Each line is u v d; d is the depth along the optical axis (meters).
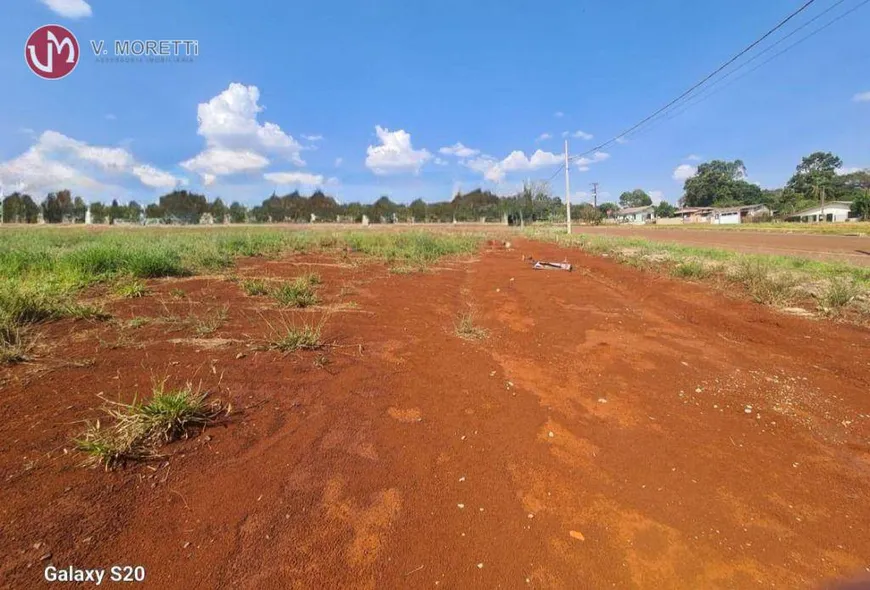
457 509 2.04
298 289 6.01
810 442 2.77
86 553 1.64
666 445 2.68
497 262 13.00
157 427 2.41
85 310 4.42
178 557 1.66
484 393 3.31
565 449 2.60
